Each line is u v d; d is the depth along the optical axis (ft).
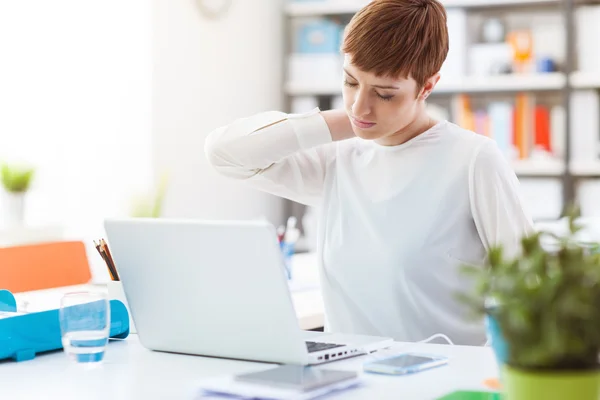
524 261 3.91
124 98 14.02
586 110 15.57
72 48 13.46
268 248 5.13
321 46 17.21
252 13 16.74
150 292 5.78
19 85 12.84
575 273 3.68
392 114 6.27
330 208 7.26
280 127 6.93
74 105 13.48
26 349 5.75
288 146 6.93
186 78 15.08
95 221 13.66
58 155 13.33
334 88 17.04
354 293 6.97
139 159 14.16
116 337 6.50
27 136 12.95
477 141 6.77
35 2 13.00
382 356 5.66
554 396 3.77
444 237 6.73
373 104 6.23
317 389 4.59
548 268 3.82
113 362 5.63
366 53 6.01
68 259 10.42
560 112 15.87
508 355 3.88
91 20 13.65
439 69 6.41
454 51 16.10
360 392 4.72
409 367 5.15
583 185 15.69
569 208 4.17
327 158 7.42
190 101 15.20
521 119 15.79
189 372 5.31
